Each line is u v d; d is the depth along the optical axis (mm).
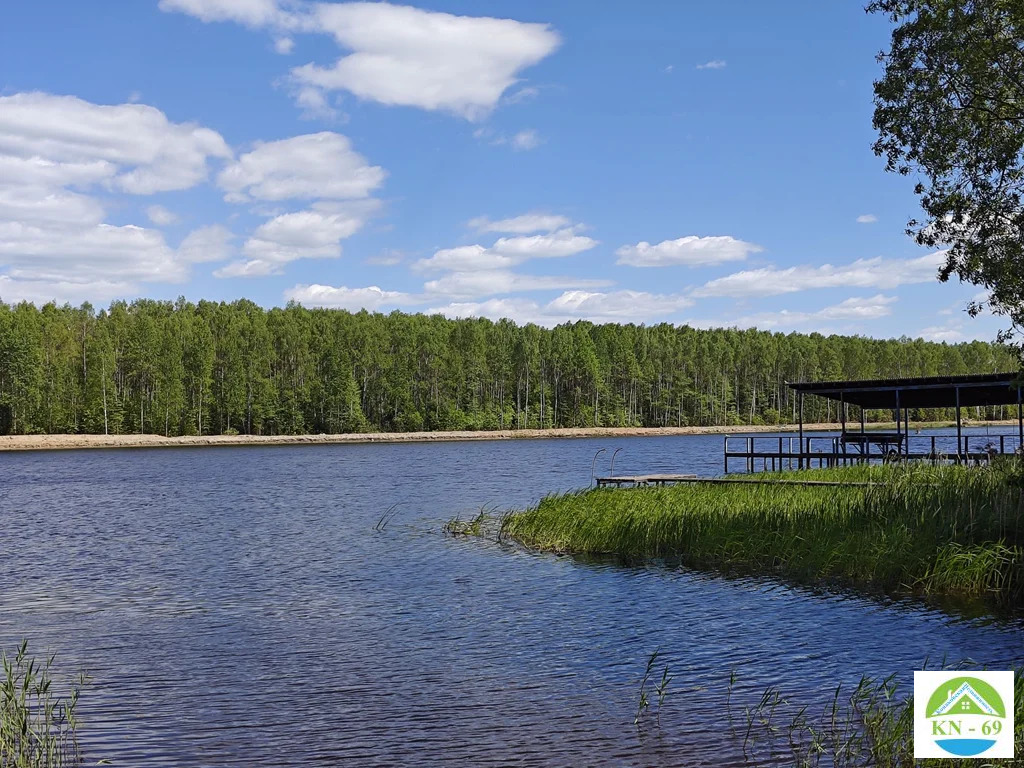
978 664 10984
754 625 13508
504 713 9883
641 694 10391
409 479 47094
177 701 10516
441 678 11266
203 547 23656
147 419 106250
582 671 11438
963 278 19391
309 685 11086
